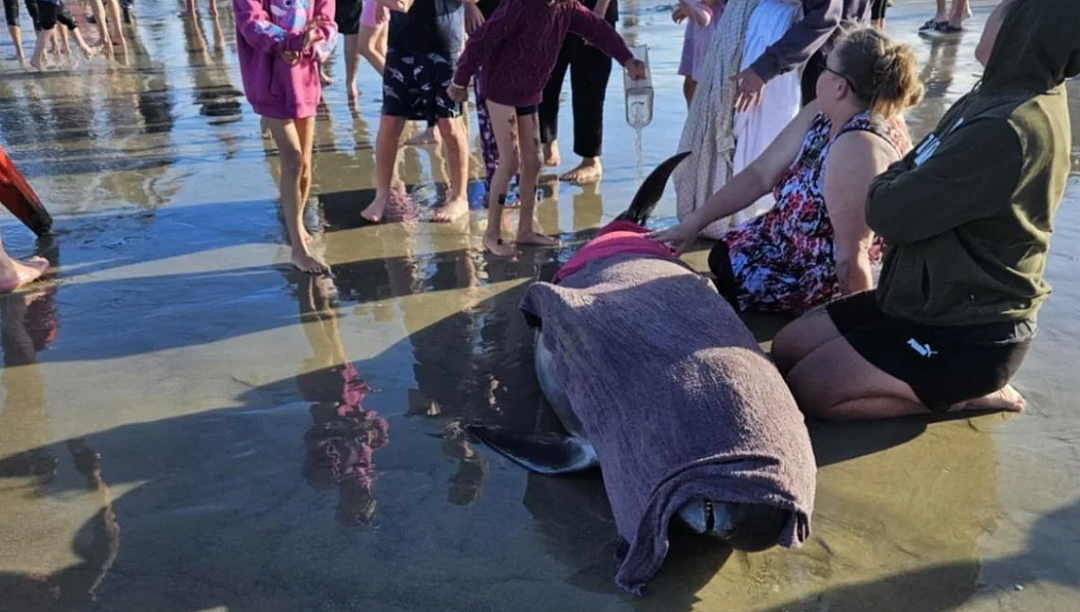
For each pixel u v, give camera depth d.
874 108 4.06
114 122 9.10
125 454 3.62
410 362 4.34
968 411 3.84
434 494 3.37
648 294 3.56
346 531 3.17
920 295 3.53
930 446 3.61
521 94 5.36
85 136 8.57
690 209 5.76
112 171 7.44
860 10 5.45
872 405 3.75
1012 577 2.90
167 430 3.78
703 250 5.65
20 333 4.65
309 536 3.14
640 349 3.22
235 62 12.49
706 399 2.94
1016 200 3.29
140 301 5.02
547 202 6.57
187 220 6.30
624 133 8.24
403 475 3.47
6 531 3.18
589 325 3.39
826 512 3.24
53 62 12.81
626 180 7.01
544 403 3.99
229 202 6.65
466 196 6.46
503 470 3.51
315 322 4.76
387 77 6.08
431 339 4.56
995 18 3.30
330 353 4.42
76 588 2.91
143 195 6.83
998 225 3.35
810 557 3.02
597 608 2.82
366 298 5.05
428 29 5.91
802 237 4.60
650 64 11.14
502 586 2.91
